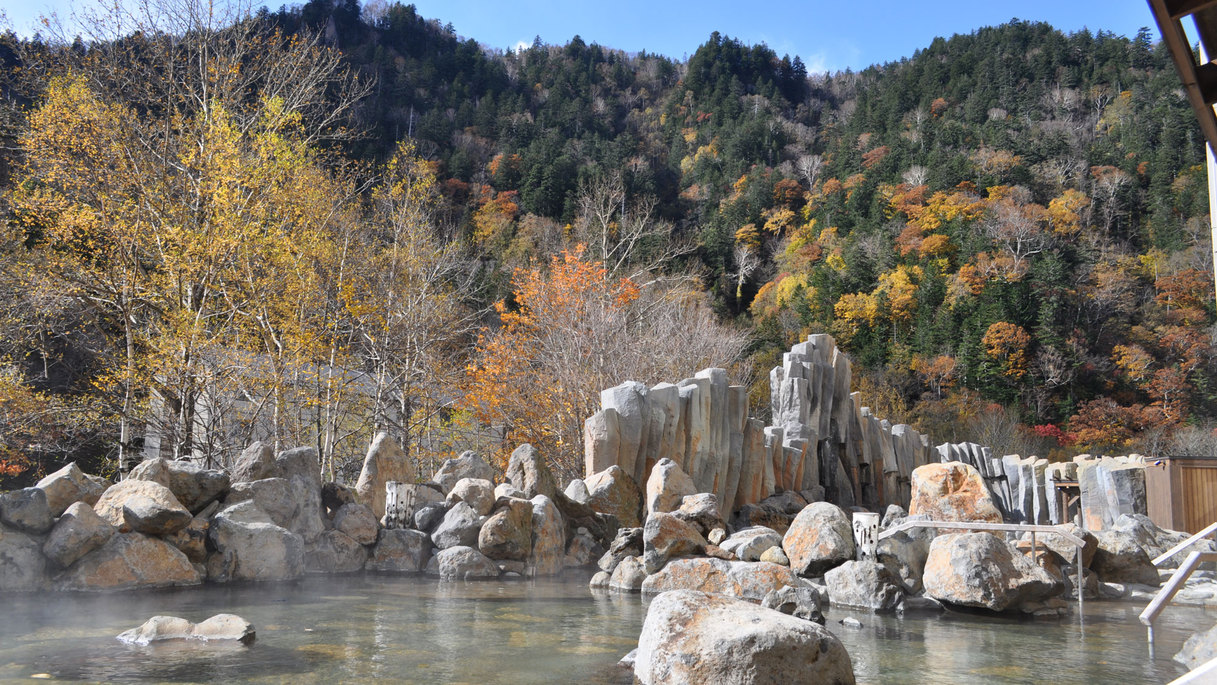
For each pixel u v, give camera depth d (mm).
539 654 5348
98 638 5578
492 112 87875
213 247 18406
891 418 54750
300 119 23188
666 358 26031
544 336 26672
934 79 117500
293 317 19797
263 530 8961
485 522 10180
